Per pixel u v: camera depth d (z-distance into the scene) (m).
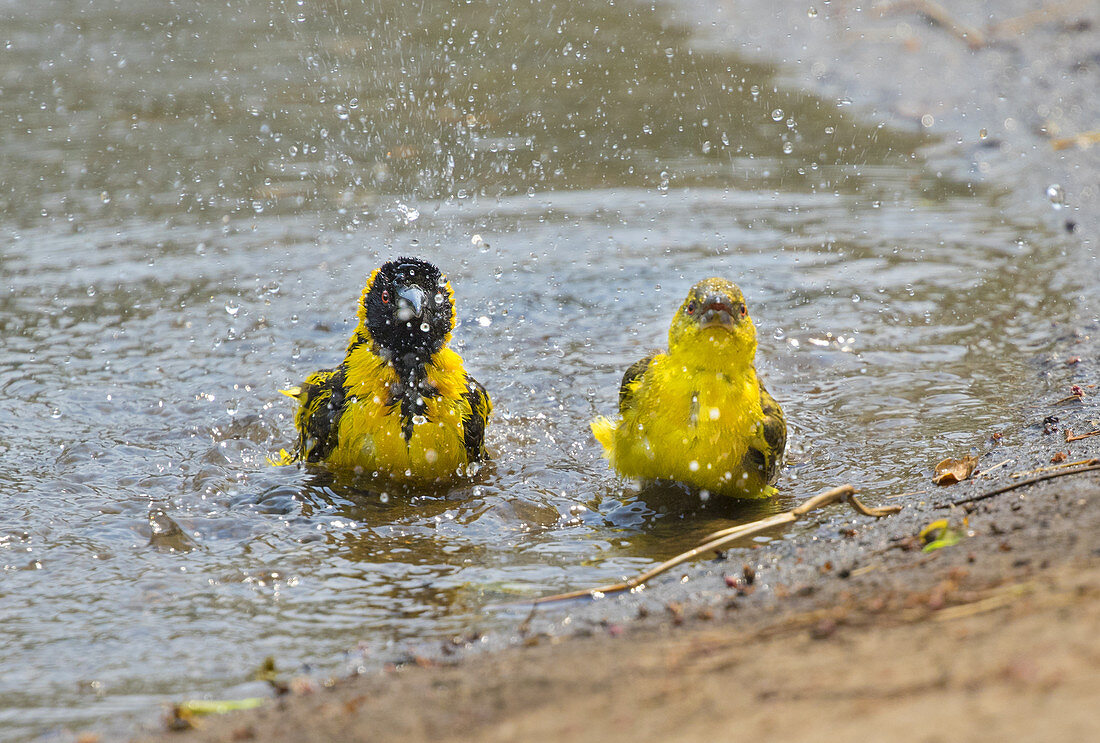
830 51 28.59
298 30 31.25
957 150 21.42
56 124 23.81
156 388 12.79
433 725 5.38
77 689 6.71
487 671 6.16
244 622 7.66
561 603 7.68
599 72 26.98
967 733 4.12
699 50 29.09
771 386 12.62
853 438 11.12
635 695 5.28
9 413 12.02
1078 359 12.38
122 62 28.88
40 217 18.39
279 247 17.23
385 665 6.75
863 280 15.73
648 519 9.59
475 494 10.27
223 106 24.83
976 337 13.63
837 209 18.70
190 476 10.62
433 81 25.95
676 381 9.76
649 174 20.55
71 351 13.70
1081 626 4.84
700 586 7.64
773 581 7.41
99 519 9.55
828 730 4.41
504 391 12.84
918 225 17.86
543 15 31.47
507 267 16.50
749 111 24.27
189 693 6.59
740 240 17.47
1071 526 6.74
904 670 4.86
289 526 9.47
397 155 21.55
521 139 22.41
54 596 8.12
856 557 7.50
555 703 5.38
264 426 11.99
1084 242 16.62
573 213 18.70
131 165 21.12
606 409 12.39
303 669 6.85
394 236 17.67
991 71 25.81
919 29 29.61
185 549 8.99
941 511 8.29
